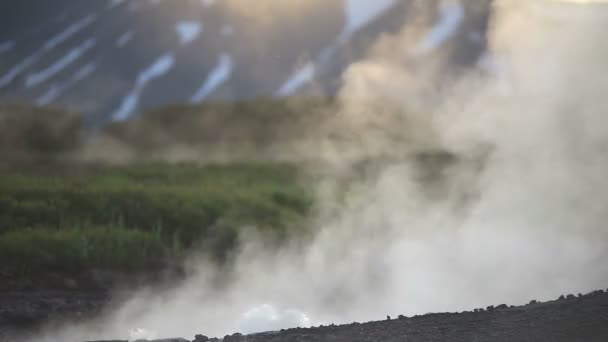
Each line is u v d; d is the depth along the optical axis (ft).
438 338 51.44
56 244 114.01
